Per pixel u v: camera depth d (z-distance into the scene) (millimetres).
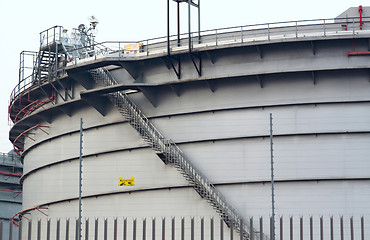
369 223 34125
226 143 36625
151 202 37875
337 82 35531
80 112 42062
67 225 25391
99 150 40500
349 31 35188
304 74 35750
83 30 46344
